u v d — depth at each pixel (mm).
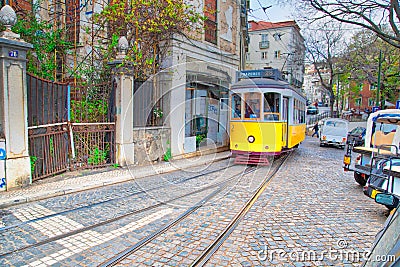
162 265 3660
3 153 6449
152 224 4945
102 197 6402
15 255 3846
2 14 6434
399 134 7492
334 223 5180
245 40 21219
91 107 9531
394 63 26844
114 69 9461
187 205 5949
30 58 9266
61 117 8312
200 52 12742
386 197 5004
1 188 6395
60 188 6719
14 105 6562
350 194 7211
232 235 4586
